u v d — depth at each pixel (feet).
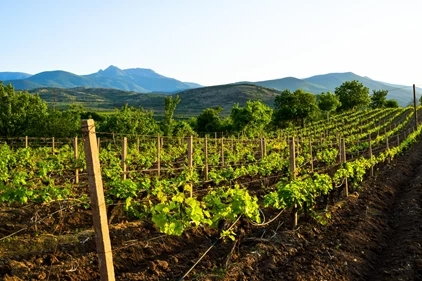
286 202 33.63
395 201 52.21
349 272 27.50
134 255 27.84
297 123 258.37
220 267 25.90
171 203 21.35
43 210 36.88
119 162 63.77
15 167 59.11
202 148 101.40
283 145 107.86
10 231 32.17
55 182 52.31
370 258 31.04
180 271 25.46
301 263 27.68
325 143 119.44
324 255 29.25
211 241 31.07
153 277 24.47
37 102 140.87
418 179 64.69
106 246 15.24
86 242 29.73
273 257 27.89
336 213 41.19
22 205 38.83
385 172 72.28
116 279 23.99
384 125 202.90
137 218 36.88
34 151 78.13
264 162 61.62
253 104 190.39
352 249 31.32
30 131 132.77
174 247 30.27
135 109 136.56
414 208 44.24
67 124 136.05
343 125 214.48
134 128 129.70
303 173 50.52
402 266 28.32
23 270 24.44
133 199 39.01
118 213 36.27
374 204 47.09
